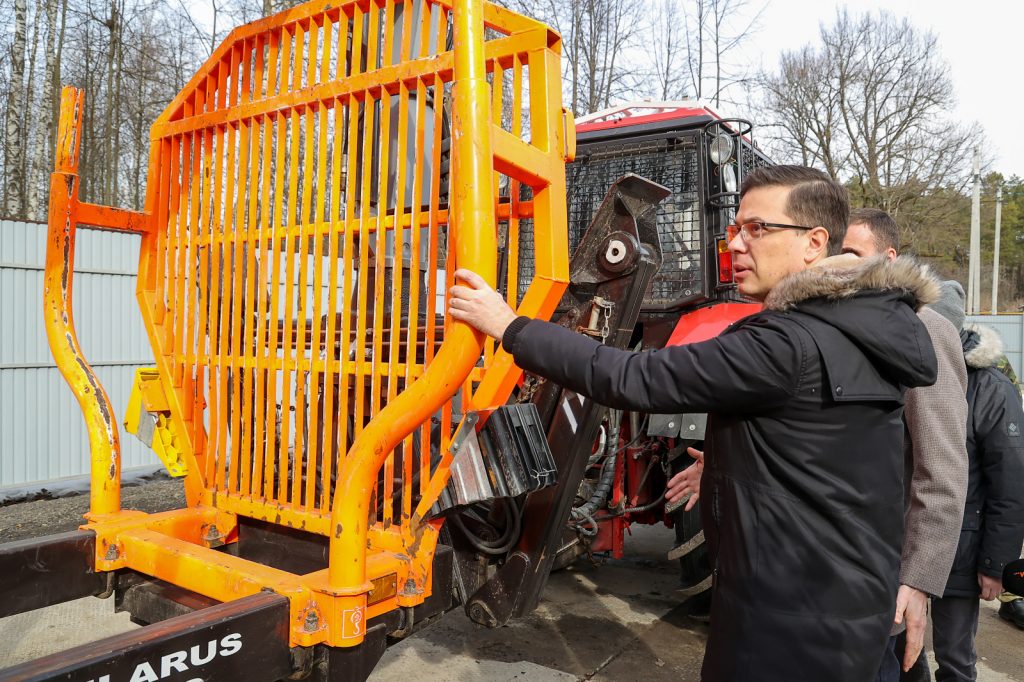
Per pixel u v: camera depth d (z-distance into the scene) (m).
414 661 3.23
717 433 1.43
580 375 1.41
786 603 1.30
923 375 1.34
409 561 1.79
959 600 2.24
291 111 2.05
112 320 7.64
